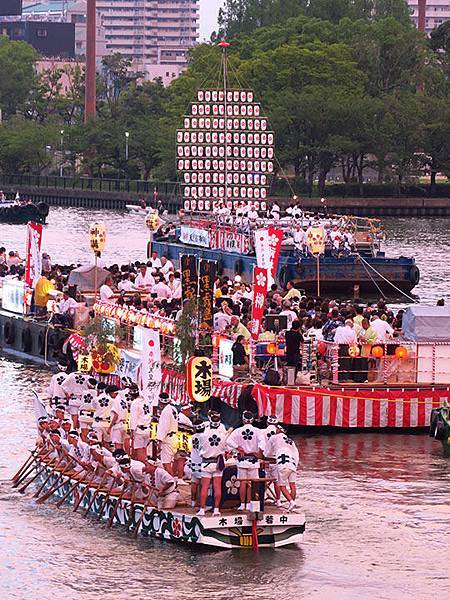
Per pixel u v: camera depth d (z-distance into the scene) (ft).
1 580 150.30
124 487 163.94
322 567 153.79
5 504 175.11
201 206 412.98
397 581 150.71
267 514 156.15
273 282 253.85
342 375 211.82
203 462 154.71
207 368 187.83
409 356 212.84
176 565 153.38
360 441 206.39
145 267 283.18
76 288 266.16
